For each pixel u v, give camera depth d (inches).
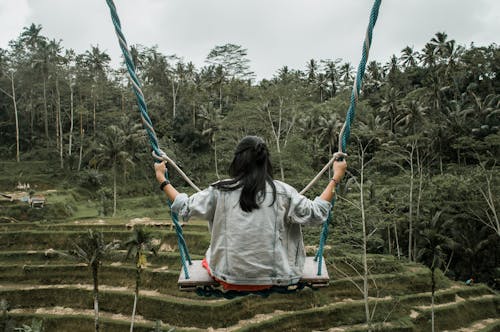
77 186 2069.4
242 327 912.9
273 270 97.1
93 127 2516.0
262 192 96.3
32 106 2432.3
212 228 102.1
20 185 2012.8
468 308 1119.0
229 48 2822.3
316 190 1152.2
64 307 1048.2
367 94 2593.5
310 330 947.3
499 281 1302.9
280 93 1566.2
